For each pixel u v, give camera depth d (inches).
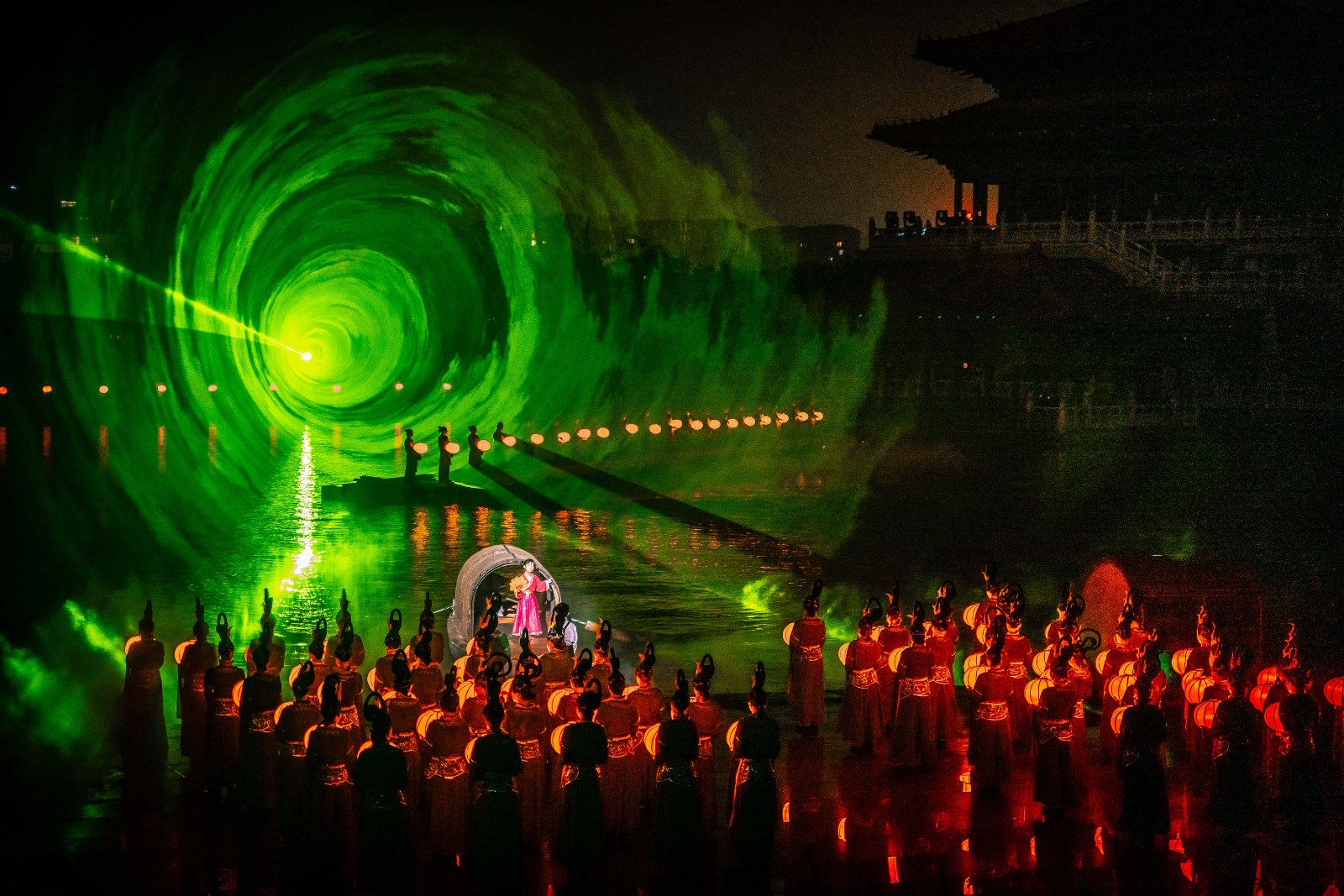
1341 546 1098.1
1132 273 1984.5
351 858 388.5
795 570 954.1
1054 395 1841.8
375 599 826.2
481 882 366.3
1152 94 2127.2
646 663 434.3
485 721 410.3
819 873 387.5
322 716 393.7
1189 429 1663.4
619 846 411.5
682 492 1445.6
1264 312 1884.8
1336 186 2036.2
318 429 2356.1
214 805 439.8
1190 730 482.3
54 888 368.8
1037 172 2241.6
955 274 2101.4
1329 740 474.3
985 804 449.1
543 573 629.0
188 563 958.4
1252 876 386.6
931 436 1754.4
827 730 542.6
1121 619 510.0
